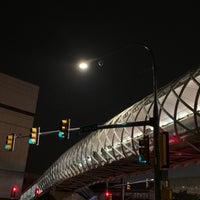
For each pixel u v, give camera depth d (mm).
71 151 66500
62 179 70000
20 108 110750
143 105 39156
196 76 30828
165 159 14758
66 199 84812
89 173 58156
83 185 76688
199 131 28812
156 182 14766
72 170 62219
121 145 42188
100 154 49312
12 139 25391
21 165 107000
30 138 24000
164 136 15148
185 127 30188
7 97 107188
